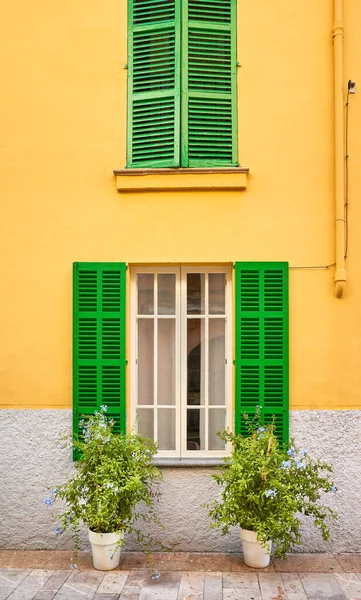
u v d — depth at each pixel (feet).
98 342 17.08
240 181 17.10
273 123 17.38
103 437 15.38
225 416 17.58
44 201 17.43
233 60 17.49
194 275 17.69
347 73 17.44
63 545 17.07
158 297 17.76
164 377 17.70
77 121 17.51
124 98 17.51
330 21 17.44
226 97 17.46
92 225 17.33
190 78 17.43
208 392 17.60
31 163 17.48
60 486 15.88
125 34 17.58
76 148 17.47
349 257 17.17
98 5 17.61
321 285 17.13
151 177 17.20
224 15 17.60
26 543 17.12
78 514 15.16
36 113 17.54
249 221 17.20
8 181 17.48
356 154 17.31
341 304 17.12
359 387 17.03
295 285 17.15
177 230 17.21
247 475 14.88
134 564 15.94
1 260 17.40
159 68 17.58
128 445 15.64
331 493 16.89
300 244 17.19
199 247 17.17
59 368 17.26
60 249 17.37
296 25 17.47
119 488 14.71
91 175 17.42
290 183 17.26
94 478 15.06
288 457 15.47
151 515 16.85
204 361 17.62
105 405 16.93
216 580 14.90
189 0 17.48
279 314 16.97
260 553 15.55
